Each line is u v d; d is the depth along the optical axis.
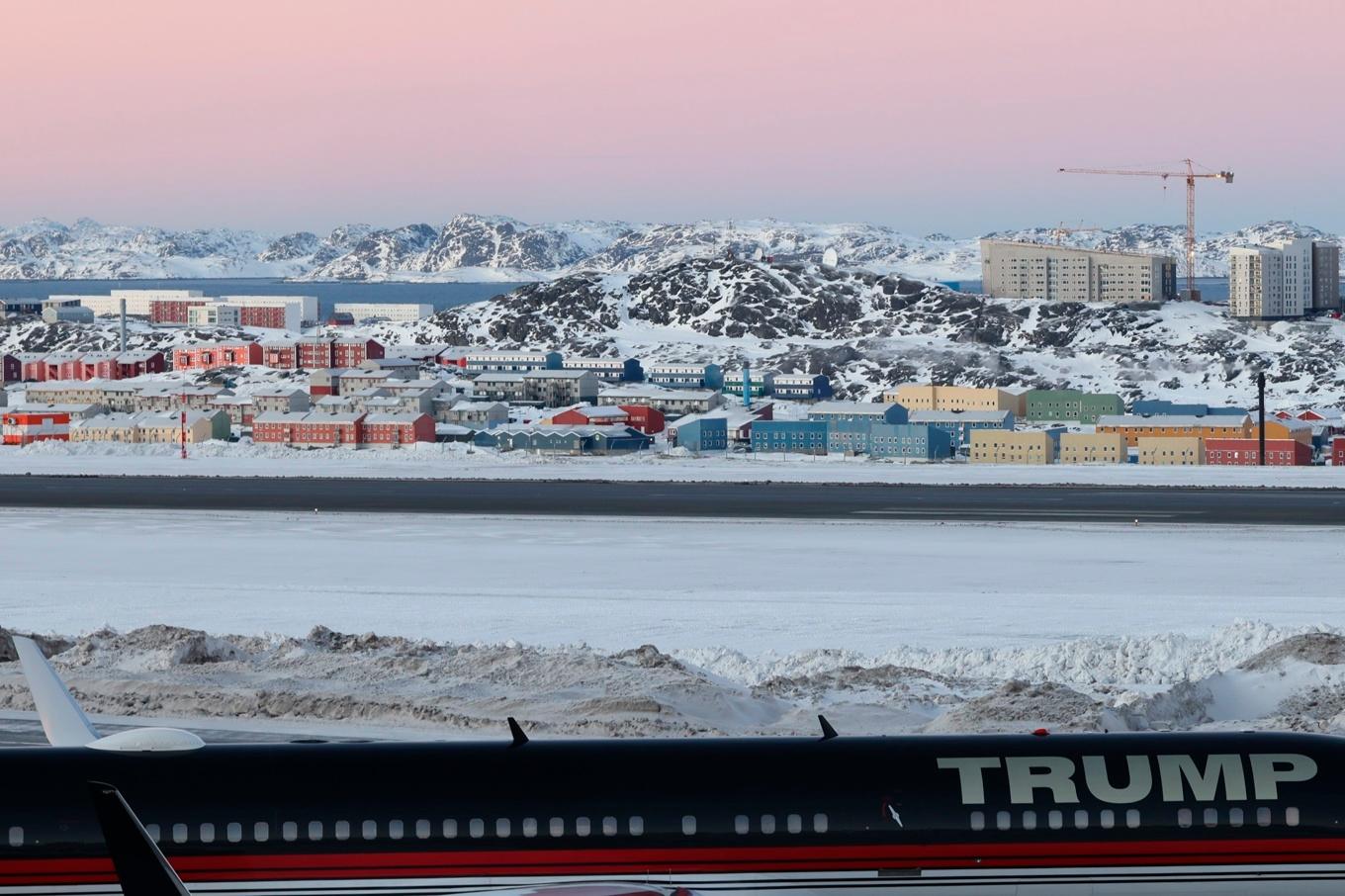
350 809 69.25
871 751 72.12
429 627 188.38
